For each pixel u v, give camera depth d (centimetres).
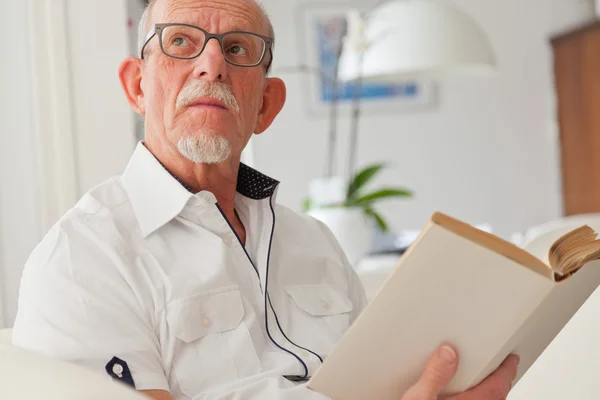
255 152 501
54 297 107
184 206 121
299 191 504
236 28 127
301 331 129
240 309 119
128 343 107
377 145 506
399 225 509
